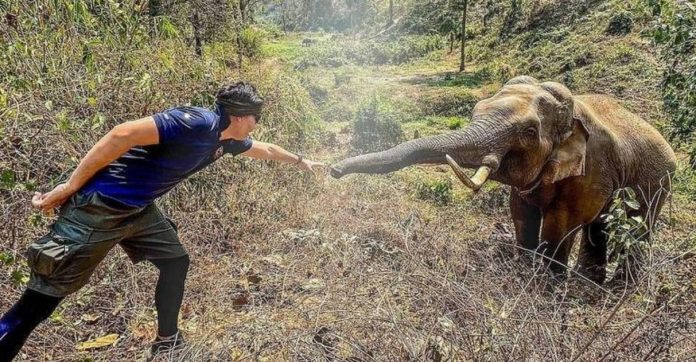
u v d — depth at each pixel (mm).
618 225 4551
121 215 3104
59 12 5613
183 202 5359
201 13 11484
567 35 19562
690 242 5633
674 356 3422
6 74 4969
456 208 7477
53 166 4605
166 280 3498
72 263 3049
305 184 6547
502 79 18453
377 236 5656
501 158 4801
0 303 3756
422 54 27000
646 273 3828
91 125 4871
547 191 5207
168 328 3537
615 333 3578
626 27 16906
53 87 5020
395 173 8578
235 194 5629
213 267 4574
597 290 4938
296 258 4836
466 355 3156
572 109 5105
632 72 13758
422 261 4219
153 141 2986
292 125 7785
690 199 7715
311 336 3309
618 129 5621
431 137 4789
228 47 11914
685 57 7605
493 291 3764
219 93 3182
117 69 5625
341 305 3668
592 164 5215
